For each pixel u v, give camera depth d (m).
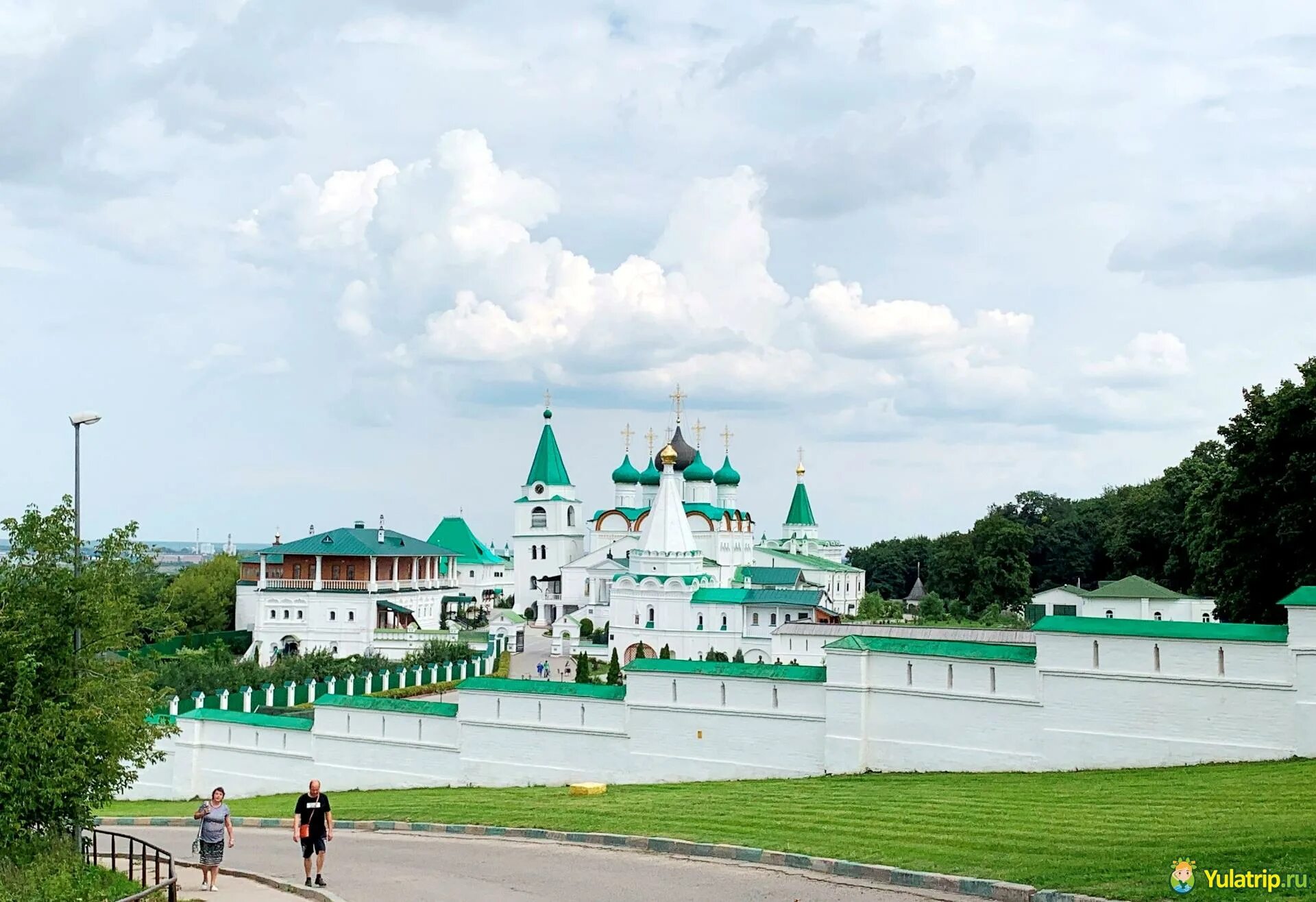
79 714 41.94
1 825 40.59
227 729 73.00
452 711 65.44
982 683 52.00
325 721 69.12
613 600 138.12
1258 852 29.95
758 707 56.84
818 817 40.66
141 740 45.38
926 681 53.28
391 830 46.66
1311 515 64.81
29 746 40.75
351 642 134.25
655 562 137.50
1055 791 43.94
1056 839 34.34
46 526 44.66
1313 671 45.31
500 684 63.97
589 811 45.78
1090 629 49.75
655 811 44.41
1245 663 46.62
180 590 149.25
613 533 183.62
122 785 45.75
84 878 38.59
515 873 35.84
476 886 34.31
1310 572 65.75
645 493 182.88
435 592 150.12
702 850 36.56
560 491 192.38
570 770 61.16
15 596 43.84
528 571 191.88
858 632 97.69
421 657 117.19
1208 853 30.30
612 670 99.00
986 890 29.64
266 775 71.00
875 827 38.12
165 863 42.12
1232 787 41.25
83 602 44.47
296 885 36.22
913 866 31.98
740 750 57.03
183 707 85.81
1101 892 27.88
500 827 43.44
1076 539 195.50
